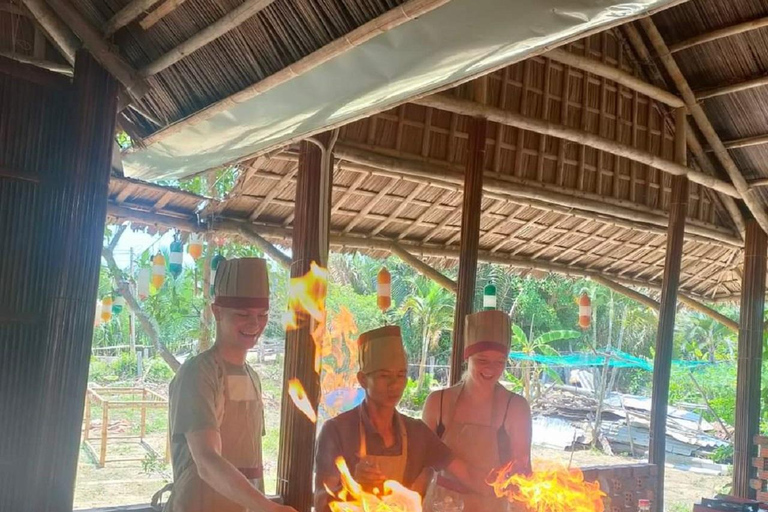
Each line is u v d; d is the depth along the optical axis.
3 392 2.14
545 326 16.45
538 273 6.60
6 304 2.15
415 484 2.03
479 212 4.08
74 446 2.21
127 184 4.36
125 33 2.57
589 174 5.55
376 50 2.39
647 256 6.87
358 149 4.44
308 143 3.53
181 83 2.80
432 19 2.16
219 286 1.96
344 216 5.08
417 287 14.97
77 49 2.37
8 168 2.15
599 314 17.61
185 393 1.85
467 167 4.14
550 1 1.99
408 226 5.38
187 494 1.87
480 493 2.27
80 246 2.24
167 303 12.83
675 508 8.82
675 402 15.20
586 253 6.58
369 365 1.95
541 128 4.47
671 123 5.56
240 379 1.96
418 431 2.06
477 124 4.17
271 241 4.99
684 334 16.56
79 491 7.38
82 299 2.23
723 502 3.60
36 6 2.36
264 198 4.71
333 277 15.94
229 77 2.61
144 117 3.18
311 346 3.43
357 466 1.84
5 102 2.17
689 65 5.04
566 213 5.82
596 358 14.16
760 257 5.82
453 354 3.91
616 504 4.05
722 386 13.61
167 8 2.34
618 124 5.35
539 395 15.66
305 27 2.22
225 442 1.93
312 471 3.40
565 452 12.86
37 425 2.17
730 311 15.38
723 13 4.59
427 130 4.72
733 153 5.40
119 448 9.65
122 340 16.09
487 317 2.28
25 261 2.18
